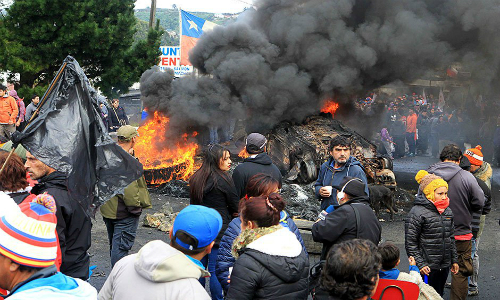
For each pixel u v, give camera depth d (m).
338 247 2.69
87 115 3.79
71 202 3.78
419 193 5.19
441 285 5.34
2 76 19.94
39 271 2.18
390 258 3.74
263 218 3.24
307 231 7.57
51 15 17.83
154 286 2.54
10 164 3.64
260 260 3.13
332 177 5.78
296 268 3.18
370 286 2.60
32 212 2.18
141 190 5.61
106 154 3.78
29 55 17.67
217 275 4.16
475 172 6.73
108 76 19.25
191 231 2.69
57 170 3.65
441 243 5.05
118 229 5.60
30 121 3.80
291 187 10.98
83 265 3.98
